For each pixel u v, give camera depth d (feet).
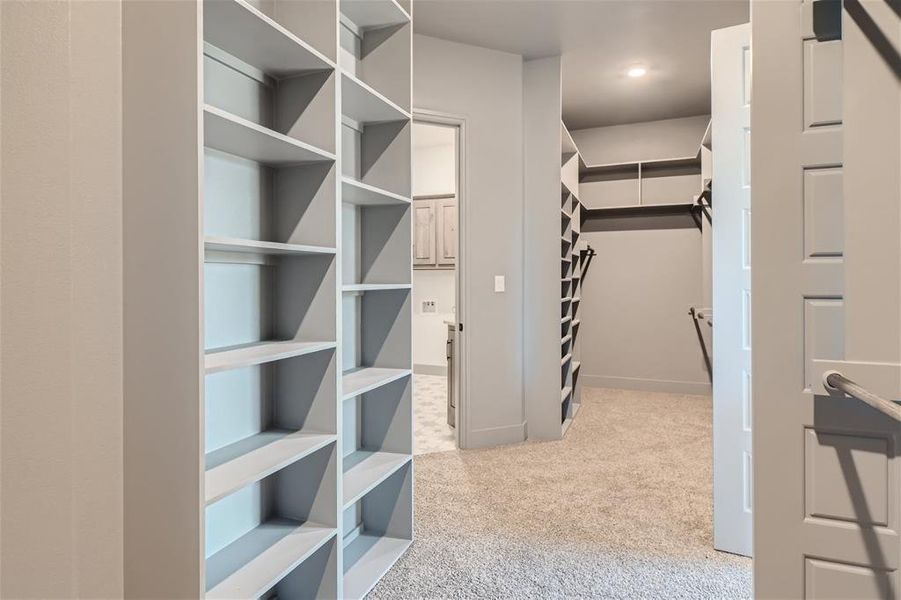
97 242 4.24
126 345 4.28
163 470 4.13
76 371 4.19
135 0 4.19
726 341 6.86
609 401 16.10
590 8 9.98
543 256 12.17
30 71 3.92
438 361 21.20
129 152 4.24
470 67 11.36
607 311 18.07
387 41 7.24
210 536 5.04
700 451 11.28
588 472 9.99
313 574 5.64
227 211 5.23
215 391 5.12
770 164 4.22
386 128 7.30
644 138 17.44
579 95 14.90
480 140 11.51
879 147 3.68
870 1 3.69
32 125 3.93
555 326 12.14
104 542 4.31
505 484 9.40
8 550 3.82
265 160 5.53
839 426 4.04
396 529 7.30
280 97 5.77
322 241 5.64
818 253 4.10
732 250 6.77
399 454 7.29
